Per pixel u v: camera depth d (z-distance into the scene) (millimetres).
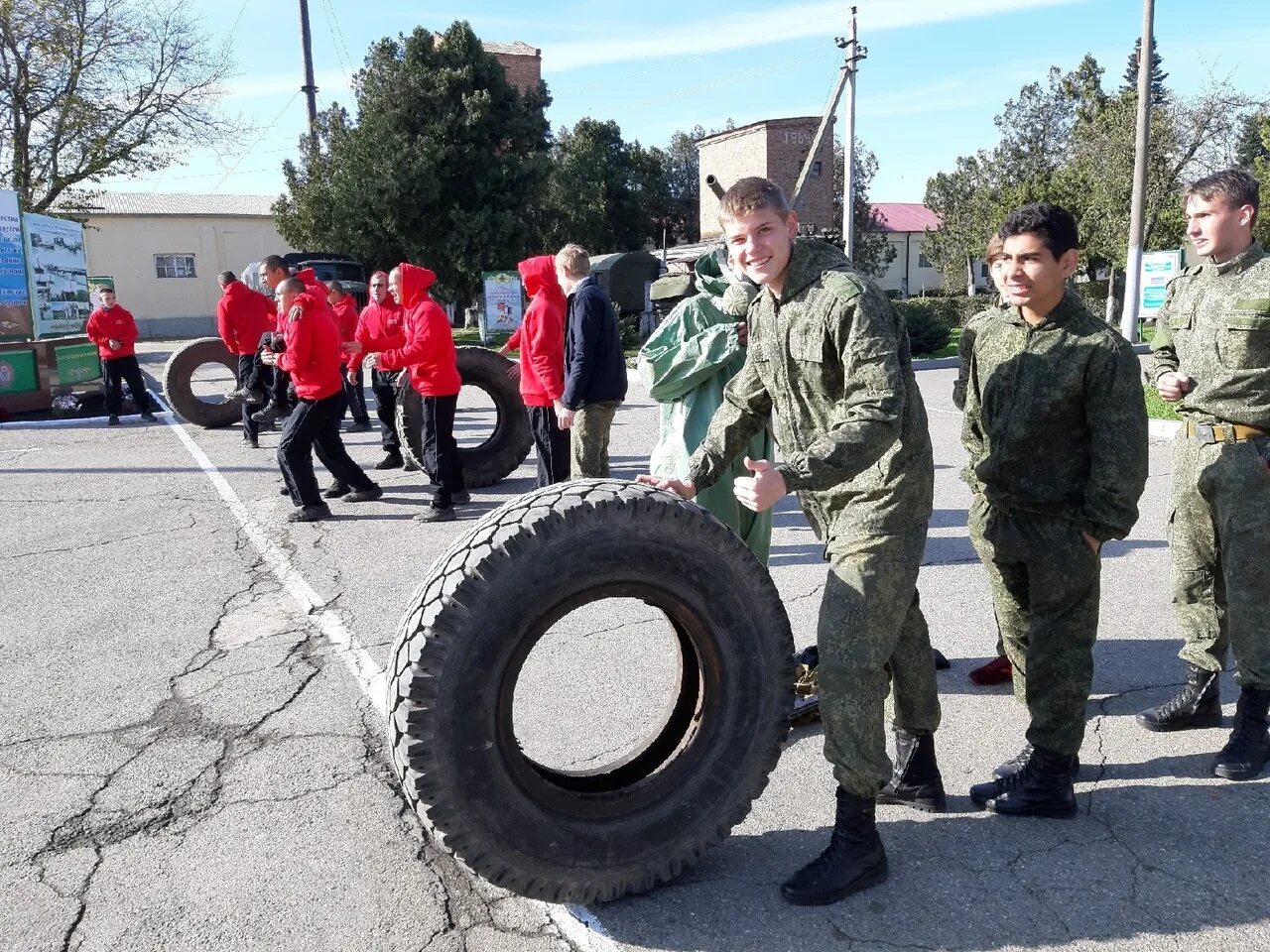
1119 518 2771
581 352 5633
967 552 5984
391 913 2600
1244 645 3180
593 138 42500
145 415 13383
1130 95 25031
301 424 7027
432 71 28656
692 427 3863
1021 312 2938
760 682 2658
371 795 3227
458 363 8148
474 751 2344
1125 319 18344
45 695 4094
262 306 10898
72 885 2756
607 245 41031
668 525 2508
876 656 2559
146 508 7750
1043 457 2908
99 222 38719
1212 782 3178
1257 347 3162
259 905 2643
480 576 2334
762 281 2578
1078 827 2934
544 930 2523
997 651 4074
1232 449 3213
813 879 2598
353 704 3955
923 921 2510
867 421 2387
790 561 5938
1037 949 2391
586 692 4016
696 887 2693
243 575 5832
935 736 3576
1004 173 42281
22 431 12477
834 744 2580
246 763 3471
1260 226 22656
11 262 14164
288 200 32719
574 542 2410
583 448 5859
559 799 2498
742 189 2539
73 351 14789
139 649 4625
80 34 25000
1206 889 2613
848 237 22875
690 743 2674
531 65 44375
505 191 29484
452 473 7121
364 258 29547
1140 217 17906
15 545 6625
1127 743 3471
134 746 3615
